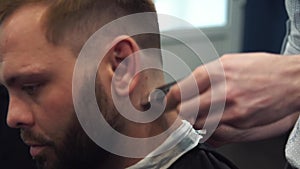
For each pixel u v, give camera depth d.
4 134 1.10
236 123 0.73
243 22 2.41
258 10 2.35
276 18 2.32
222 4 2.39
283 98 0.74
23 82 0.55
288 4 0.92
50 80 0.55
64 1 0.55
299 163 0.71
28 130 0.58
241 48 2.42
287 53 0.96
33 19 0.54
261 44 2.39
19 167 1.16
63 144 0.58
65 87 0.55
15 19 0.54
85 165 0.59
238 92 0.72
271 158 1.74
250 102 0.72
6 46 0.54
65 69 0.55
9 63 0.55
